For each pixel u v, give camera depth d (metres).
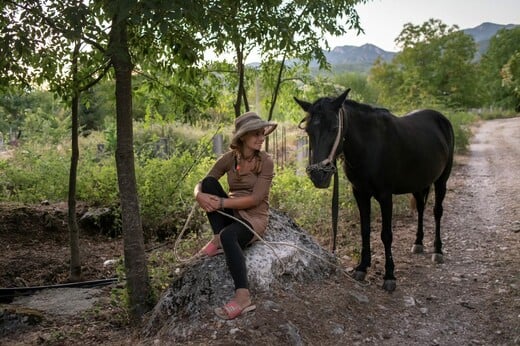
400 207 8.60
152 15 3.45
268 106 9.60
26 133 13.40
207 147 9.67
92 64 5.71
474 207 9.14
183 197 8.30
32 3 3.85
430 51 39.88
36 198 8.96
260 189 4.00
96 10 4.05
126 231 4.47
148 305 4.48
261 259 4.27
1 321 4.30
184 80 5.85
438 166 6.18
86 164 10.34
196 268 4.21
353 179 5.32
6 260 6.46
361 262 5.39
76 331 4.18
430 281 5.50
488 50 56.12
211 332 3.63
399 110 19.28
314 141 4.64
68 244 7.37
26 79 5.55
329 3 6.44
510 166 13.77
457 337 4.27
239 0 4.37
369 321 4.32
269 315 3.77
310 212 7.68
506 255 6.29
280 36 5.04
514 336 4.21
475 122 35.06
